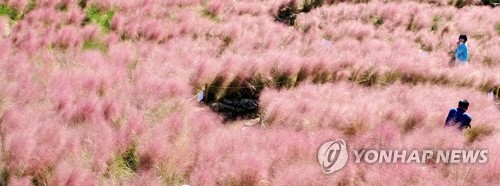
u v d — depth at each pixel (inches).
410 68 391.2
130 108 285.3
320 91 330.3
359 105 300.4
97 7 508.7
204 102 341.4
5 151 219.9
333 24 541.3
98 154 228.2
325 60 379.6
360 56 420.5
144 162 231.8
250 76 361.1
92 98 283.7
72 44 406.6
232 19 530.3
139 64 370.3
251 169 214.2
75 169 208.2
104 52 411.5
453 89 365.1
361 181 217.8
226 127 286.8
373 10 592.7
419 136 260.2
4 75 309.7
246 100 349.4
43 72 331.0
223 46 449.7
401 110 302.2
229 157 234.4
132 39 449.4
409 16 585.6
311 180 208.2
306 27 538.0
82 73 330.6
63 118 267.6
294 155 236.4
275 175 219.3
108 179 219.3
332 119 284.4
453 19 605.0
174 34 461.1
